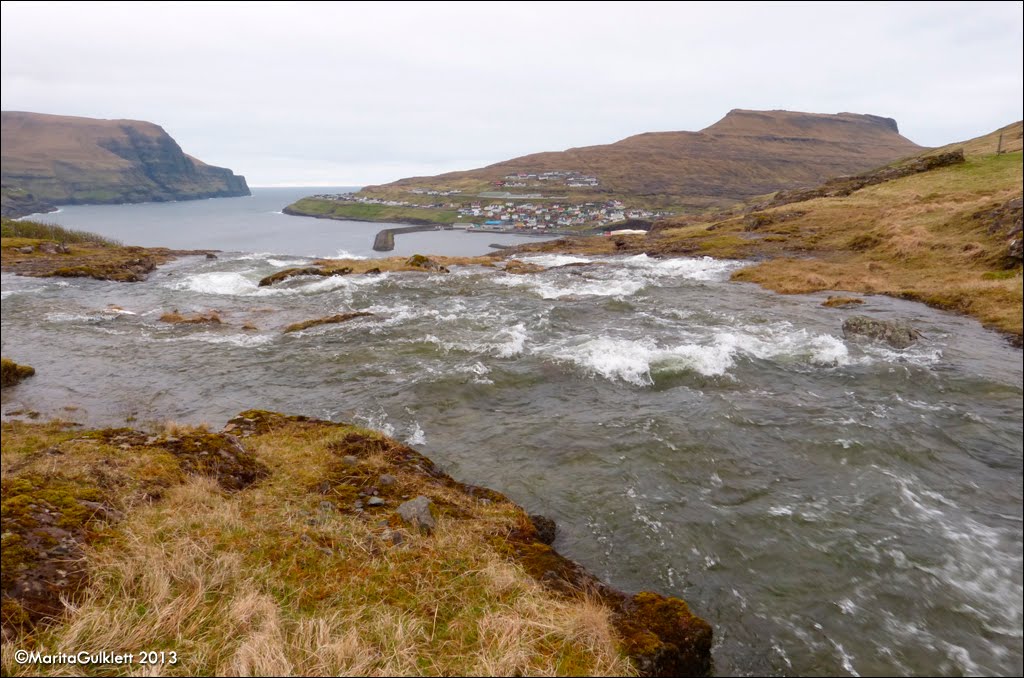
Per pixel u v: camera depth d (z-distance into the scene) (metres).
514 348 18.83
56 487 6.75
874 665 6.02
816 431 11.93
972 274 26.69
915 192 52.00
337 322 23.95
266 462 9.38
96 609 4.80
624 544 8.14
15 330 22.84
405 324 23.34
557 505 9.26
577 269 40.38
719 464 10.60
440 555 6.62
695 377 15.58
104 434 9.67
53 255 45.44
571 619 5.55
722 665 5.93
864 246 38.16
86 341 21.03
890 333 18.33
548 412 13.59
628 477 10.16
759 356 17.28
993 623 6.66
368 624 5.20
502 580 6.20
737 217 75.69
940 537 8.32
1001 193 38.12
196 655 4.53
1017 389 13.98
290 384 15.98
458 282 34.34
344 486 8.58
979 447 11.20
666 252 47.81
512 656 4.86
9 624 4.44
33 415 13.74
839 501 9.31
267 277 35.62
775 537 8.30
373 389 15.32
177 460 8.34
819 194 69.56
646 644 5.47
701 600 6.95
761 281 31.70
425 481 9.45
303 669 4.48
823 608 6.86
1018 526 8.62
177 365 17.91
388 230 149.00
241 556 5.97
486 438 12.07
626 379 15.78
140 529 6.22
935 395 13.92
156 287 34.44
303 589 5.64
